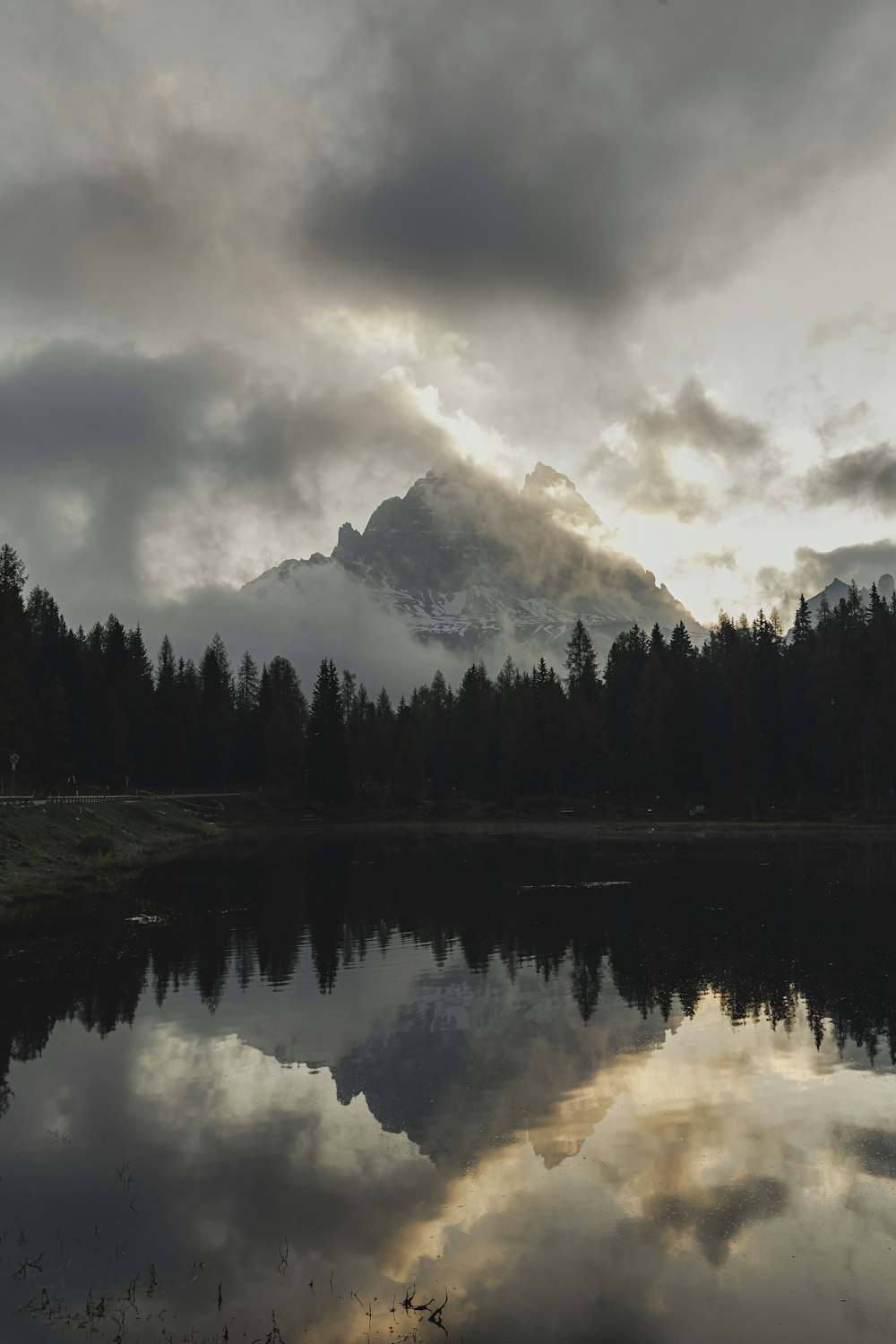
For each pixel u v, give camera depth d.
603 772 144.88
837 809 110.12
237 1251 12.55
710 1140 16.05
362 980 29.64
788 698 123.62
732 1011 24.53
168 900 49.72
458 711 175.75
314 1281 11.77
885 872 56.66
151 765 148.62
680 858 69.19
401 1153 15.74
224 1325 10.79
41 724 114.06
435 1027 23.83
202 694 178.50
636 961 31.39
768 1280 11.65
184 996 27.72
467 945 35.44
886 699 103.81
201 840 103.81
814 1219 13.22
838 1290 11.41
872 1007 24.45
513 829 117.94
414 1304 11.23
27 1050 22.42
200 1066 20.88
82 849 69.75
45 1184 14.77
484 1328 10.67
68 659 141.12
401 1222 13.32
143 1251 12.58
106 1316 10.98
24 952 34.91
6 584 94.62
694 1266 12.00
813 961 30.67
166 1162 15.55
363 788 172.00
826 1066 19.80
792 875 55.56
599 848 82.75
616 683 156.12
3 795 93.44
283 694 197.75
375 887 55.38
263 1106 18.28
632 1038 22.28
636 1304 11.16
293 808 147.50
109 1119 17.62
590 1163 15.22
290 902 48.84
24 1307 11.18
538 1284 11.65
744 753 111.50
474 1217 13.42
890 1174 14.60
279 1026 24.27
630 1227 13.09
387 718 195.00
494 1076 19.75
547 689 150.62
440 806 142.88
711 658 151.88
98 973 31.08
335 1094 18.84
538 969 30.67
